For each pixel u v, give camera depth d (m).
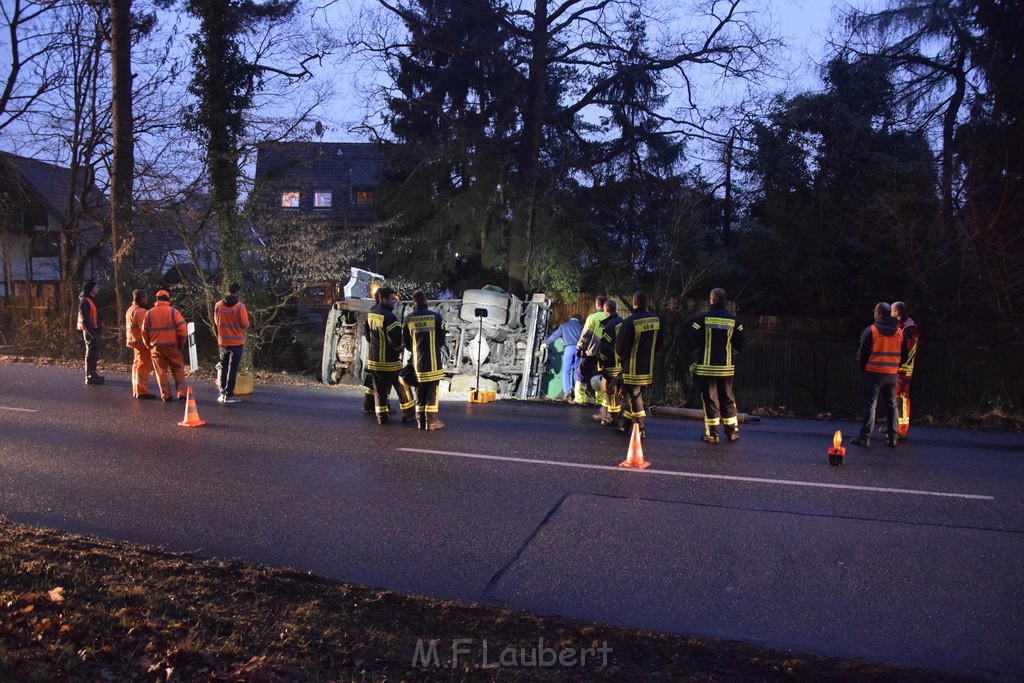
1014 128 17.05
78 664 3.95
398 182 26.81
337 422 11.41
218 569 5.70
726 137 22.16
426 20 21.58
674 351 18.28
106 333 20.44
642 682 4.39
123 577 5.31
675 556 6.23
